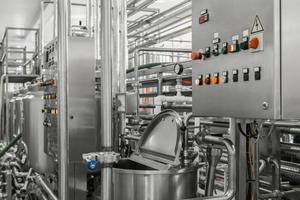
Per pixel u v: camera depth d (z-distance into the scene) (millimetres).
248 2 1426
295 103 1348
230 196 1683
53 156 3092
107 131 1461
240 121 1720
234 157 1703
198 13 1722
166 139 2557
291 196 2211
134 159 2693
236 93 1495
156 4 6824
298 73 1354
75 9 7066
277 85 1319
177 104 3748
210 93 1646
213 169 2029
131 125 3674
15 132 5352
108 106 1456
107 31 1456
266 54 1350
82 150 3059
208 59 1659
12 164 3848
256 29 1390
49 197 2783
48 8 7023
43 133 3680
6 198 3809
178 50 4500
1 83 5625
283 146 2473
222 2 1565
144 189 2219
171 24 6941
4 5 7133
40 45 5734
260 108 1379
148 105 5188
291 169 2389
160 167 2330
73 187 3018
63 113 1741
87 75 3084
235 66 1501
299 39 1357
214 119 2775
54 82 3037
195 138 2027
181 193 2246
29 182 3600
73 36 3049
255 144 1756
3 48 7188
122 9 4102
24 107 4082
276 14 1312
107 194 1444
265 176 2512
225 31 1549
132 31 8008
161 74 4602
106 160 1429
